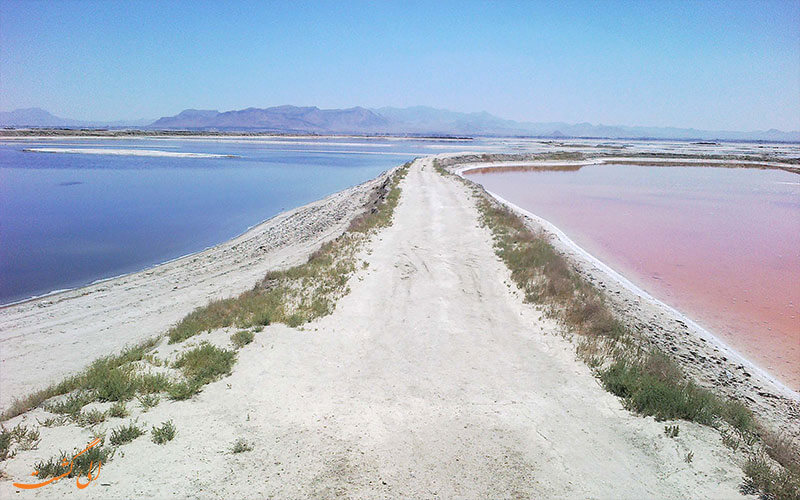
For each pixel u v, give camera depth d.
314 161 78.06
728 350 11.17
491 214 23.94
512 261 15.48
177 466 4.91
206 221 30.20
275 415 6.28
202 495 4.46
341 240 18.62
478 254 16.59
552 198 38.59
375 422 6.25
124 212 32.81
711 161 84.12
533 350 9.20
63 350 11.32
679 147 140.75
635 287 15.80
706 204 37.00
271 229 26.44
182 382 7.02
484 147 123.75
